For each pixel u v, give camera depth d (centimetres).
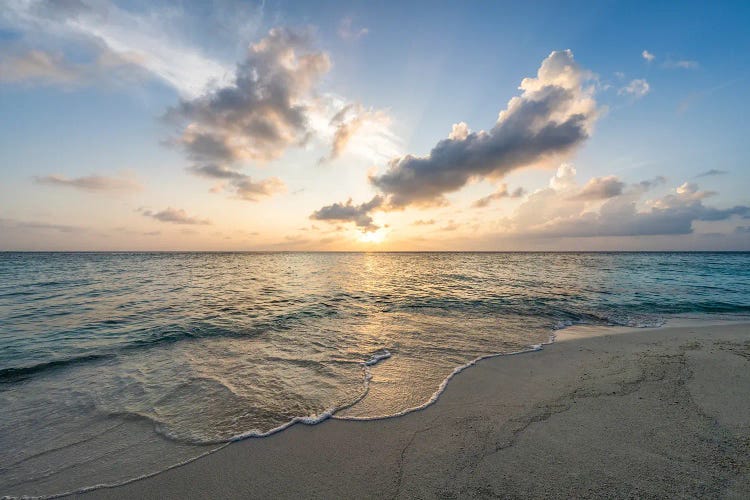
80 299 1616
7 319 1153
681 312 1277
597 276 2848
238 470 357
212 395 545
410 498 308
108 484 338
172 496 319
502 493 309
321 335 931
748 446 376
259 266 5184
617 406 487
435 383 591
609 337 909
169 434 430
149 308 1365
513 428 430
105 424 456
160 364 695
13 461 376
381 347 816
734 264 4809
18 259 7112
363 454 381
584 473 335
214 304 1473
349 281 2616
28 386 585
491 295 1725
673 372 622
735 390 537
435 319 1146
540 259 7650
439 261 6969
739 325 1055
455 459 366
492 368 667
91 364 696
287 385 585
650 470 337
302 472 352
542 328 1019
